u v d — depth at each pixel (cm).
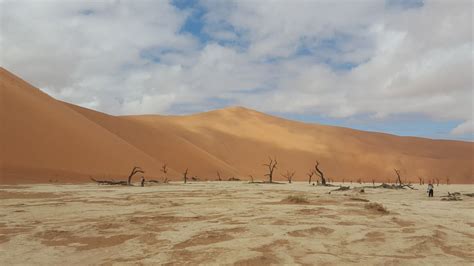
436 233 1223
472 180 13500
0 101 6500
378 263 893
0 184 4659
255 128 16075
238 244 1045
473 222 1523
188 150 10781
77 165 6200
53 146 6297
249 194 3291
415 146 16638
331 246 1049
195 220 1503
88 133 7312
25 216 1697
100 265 888
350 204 2147
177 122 15175
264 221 1438
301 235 1184
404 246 1061
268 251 978
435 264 899
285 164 13650
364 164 14238
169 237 1162
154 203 2302
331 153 14638
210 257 925
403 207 2114
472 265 897
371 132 17712
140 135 10675
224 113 17350
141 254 977
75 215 1722
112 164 6781
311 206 2005
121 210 1917
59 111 7638
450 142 17238
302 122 17938
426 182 13200
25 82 8575
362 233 1219
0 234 1264
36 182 5084
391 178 13525
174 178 7688
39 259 948
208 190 4016
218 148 13725
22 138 6066
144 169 7312
